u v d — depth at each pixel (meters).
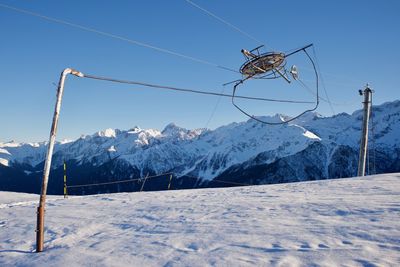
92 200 19.06
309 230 8.06
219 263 6.37
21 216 14.54
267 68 13.60
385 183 15.75
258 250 6.90
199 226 9.60
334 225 8.32
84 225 11.40
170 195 18.88
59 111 8.84
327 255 6.29
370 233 7.41
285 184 21.08
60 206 16.97
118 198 19.08
